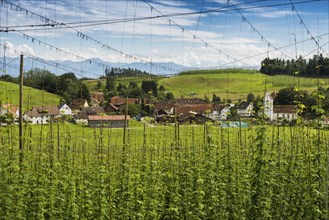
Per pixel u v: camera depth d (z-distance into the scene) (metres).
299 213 11.62
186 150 14.12
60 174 13.23
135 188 12.34
